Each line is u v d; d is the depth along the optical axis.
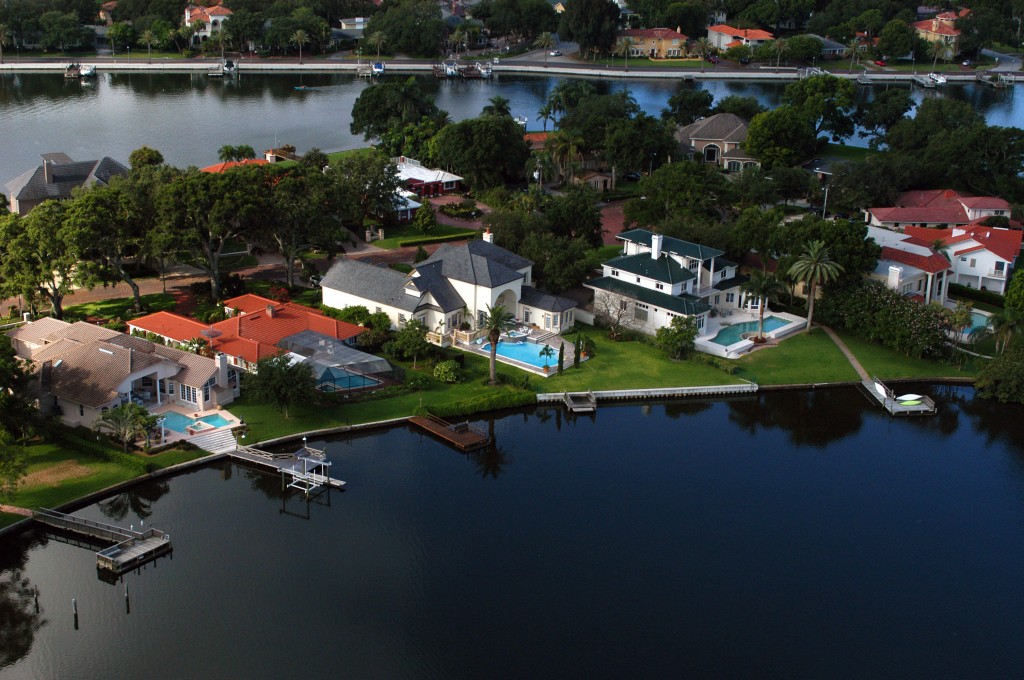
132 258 172.25
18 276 140.38
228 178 150.12
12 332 136.38
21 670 84.19
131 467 111.06
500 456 119.81
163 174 166.12
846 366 144.25
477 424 127.31
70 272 143.62
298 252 172.88
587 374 138.25
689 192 187.50
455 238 194.50
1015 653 88.94
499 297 150.12
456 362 136.38
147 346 127.88
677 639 89.31
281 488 111.69
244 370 132.25
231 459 115.50
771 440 126.00
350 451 119.06
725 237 166.25
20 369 114.75
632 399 134.25
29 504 103.88
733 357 145.00
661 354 145.62
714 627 91.00
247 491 110.81
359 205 192.12
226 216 150.25
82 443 114.25
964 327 152.75
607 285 155.50
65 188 191.75
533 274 162.62
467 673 84.56
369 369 130.50
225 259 176.62
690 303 149.25
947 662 87.56
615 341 149.38
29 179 189.62
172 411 123.81
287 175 172.38
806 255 151.75
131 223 152.62
